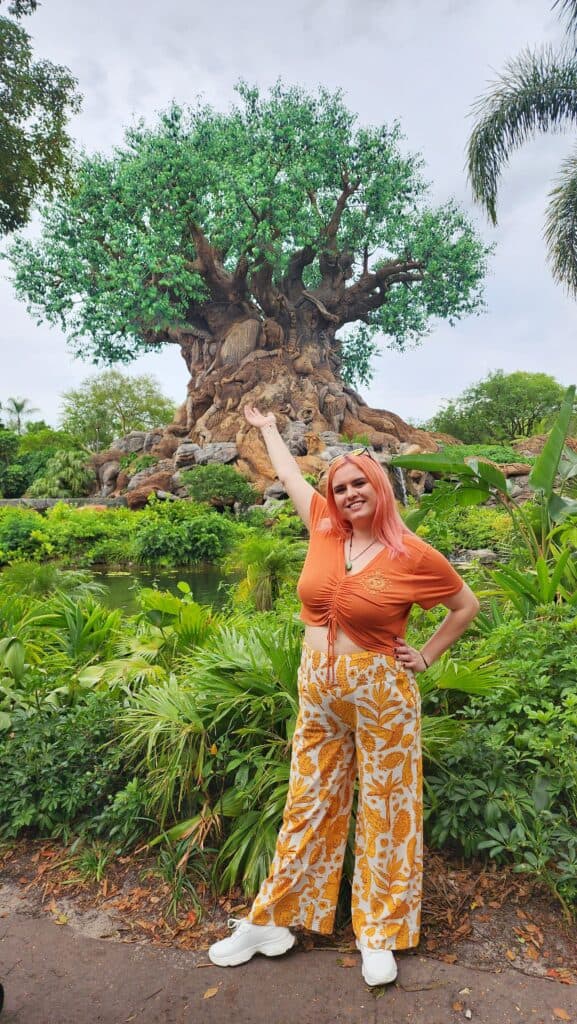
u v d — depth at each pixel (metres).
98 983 2.01
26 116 6.97
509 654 3.26
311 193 34.91
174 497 27.14
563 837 2.29
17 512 21.83
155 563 17.27
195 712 2.76
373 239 36.94
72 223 33.25
